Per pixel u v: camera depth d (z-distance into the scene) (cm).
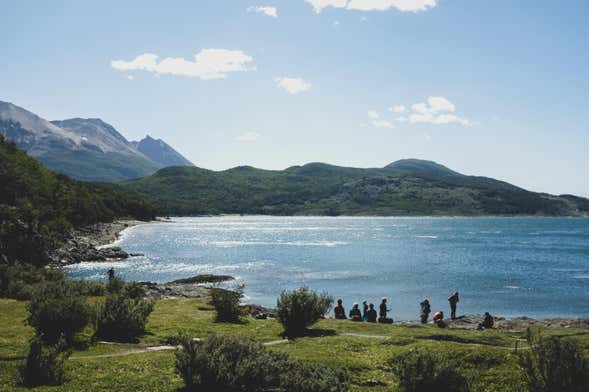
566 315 4378
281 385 1341
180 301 3550
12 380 1384
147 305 2277
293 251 10169
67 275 6419
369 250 10531
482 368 1631
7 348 1762
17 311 2639
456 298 3806
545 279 6519
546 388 1220
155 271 7050
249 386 1363
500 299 5119
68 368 1516
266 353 1452
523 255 9738
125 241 12238
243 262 8219
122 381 1412
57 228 9181
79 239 10338
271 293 5278
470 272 7138
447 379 1390
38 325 1858
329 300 2433
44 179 12156
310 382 1315
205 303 3462
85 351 1773
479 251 10531
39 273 4250
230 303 2700
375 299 5059
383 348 1931
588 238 15188
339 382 1398
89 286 3444
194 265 7756
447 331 2414
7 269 3694
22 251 6856
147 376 1470
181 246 11112
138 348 1888
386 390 1445
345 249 10706
